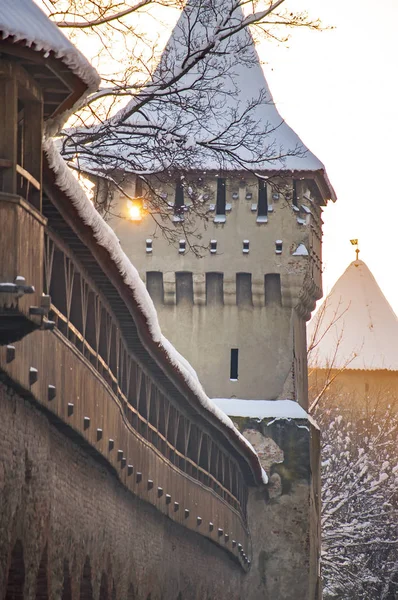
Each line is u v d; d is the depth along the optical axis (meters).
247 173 164.25
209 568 130.00
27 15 46.38
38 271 49.34
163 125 91.94
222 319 165.75
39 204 50.22
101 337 80.06
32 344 58.72
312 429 167.12
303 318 174.75
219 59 156.75
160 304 165.62
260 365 164.88
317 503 170.00
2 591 56.72
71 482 71.50
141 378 95.50
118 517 86.00
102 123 85.88
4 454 56.44
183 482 110.81
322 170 164.62
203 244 165.38
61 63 48.09
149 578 98.44
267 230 165.25
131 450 87.81
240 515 149.25
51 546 66.38
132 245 164.88
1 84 47.47
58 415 64.44
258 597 159.12
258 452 161.50
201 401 111.00
